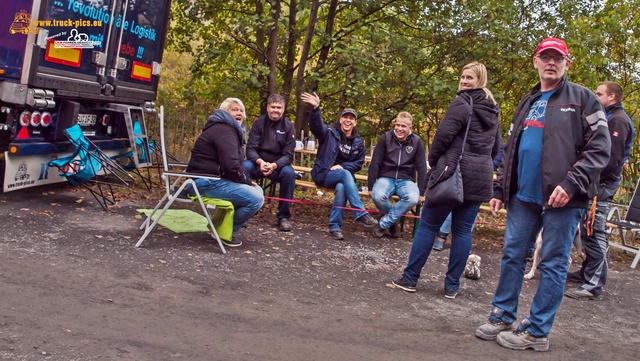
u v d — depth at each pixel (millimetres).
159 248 5543
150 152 8570
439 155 4957
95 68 7352
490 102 5000
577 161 3885
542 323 4051
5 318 3516
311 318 4285
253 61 11461
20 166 6543
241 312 4207
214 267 5207
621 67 11250
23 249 4941
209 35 11031
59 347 3234
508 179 4195
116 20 7543
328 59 11023
